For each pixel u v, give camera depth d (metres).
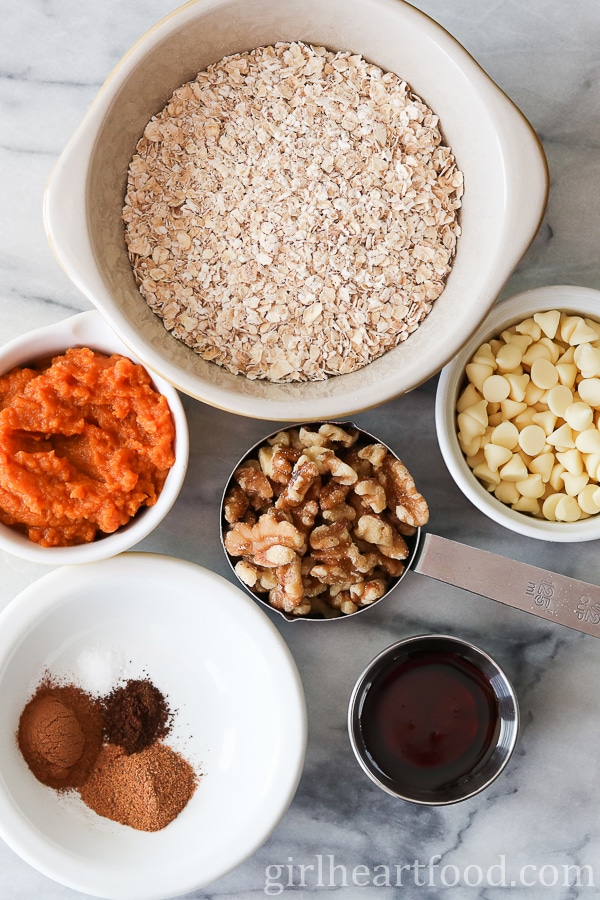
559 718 0.44
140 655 0.43
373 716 0.42
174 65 0.38
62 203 0.36
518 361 0.41
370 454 0.41
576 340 0.40
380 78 0.39
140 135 0.39
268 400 0.37
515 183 0.37
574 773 0.44
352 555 0.41
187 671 0.43
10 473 0.38
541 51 0.42
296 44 0.39
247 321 0.39
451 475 0.43
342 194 0.39
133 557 0.40
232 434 0.43
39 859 0.39
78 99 0.42
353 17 0.38
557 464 0.41
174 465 0.39
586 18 0.42
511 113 0.37
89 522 0.39
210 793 0.42
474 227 0.39
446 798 0.40
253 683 0.42
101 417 0.39
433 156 0.39
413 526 0.42
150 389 0.40
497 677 0.41
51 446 0.39
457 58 0.37
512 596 0.41
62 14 0.42
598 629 0.40
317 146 0.39
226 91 0.39
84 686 0.42
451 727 0.42
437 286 0.39
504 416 0.41
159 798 0.41
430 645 0.41
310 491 0.41
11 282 0.42
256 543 0.41
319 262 0.39
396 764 0.42
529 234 0.37
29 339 0.39
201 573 0.40
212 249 0.39
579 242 0.43
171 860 0.40
